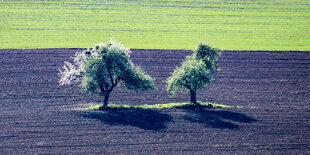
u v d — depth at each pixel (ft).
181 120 429.38
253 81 555.28
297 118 440.86
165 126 414.00
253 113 452.76
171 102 493.77
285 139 391.04
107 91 465.06
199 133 399.85
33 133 395.34
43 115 439.63
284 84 547.90
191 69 455.22
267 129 410.93
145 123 420.77
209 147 372.38
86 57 460.55
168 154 358.43
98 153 358.84
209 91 524.11
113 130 403.13
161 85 539.70
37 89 516.73
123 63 452.35
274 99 501.56
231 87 536.42
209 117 438.81
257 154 361.51
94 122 421.59
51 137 387.55
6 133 395.14
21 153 357.82
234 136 394.52
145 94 515.50
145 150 365.20
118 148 367.86
